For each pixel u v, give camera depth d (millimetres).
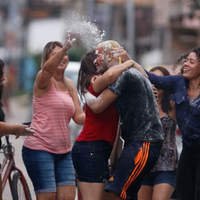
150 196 19500
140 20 112875
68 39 17594
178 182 17906
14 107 107750
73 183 18844
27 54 146375
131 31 98438
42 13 145375
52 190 18141
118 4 112250
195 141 17188
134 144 16000
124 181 15930
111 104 16812
